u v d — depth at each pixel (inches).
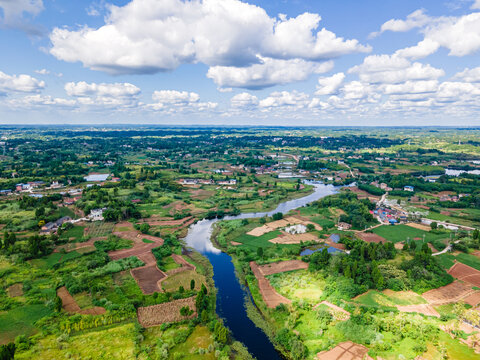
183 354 3806.6
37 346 3732.8
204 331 4254.4
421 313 4498.0
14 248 6033.5
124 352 3742.6
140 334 4065.0
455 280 5452.8
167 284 5447.8
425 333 3973.9
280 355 3922.2
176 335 4128.9
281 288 5285.4
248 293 5339.6
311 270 5797.2
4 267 5492.1
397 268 5639.8
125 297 4918.8
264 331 4367.6
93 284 5236.2
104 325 4254.4
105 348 3804.1
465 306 4677.7
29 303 4559.5
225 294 5300.2
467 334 4001.0
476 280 5467.5
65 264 5880.9
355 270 5290.4
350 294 4891.7
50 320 4244.6
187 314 4466.0
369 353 3700.8
